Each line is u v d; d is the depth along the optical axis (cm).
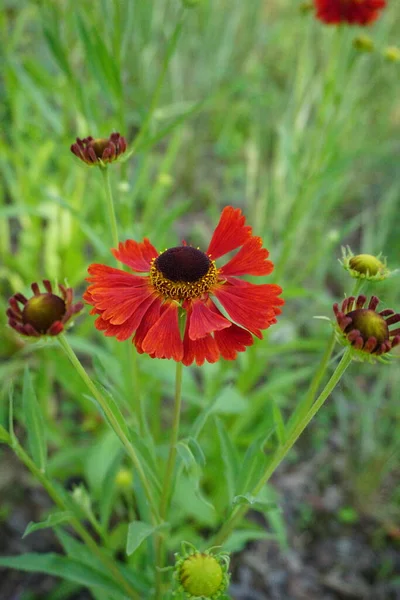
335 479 36
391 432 38
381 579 32
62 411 37
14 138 38
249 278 33
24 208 35
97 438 32
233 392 29
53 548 31
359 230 54
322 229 49
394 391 38
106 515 22
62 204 26
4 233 40
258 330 17
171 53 26
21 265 40
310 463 37
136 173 28
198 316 17
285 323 43
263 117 56
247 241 18
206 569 17
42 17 29
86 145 20
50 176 44
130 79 50
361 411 39
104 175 20
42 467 19
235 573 31
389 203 46
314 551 33
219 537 20
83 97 29
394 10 47
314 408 17
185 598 17
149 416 35
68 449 31
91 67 27
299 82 37
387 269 20
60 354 33
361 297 16
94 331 40
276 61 68
